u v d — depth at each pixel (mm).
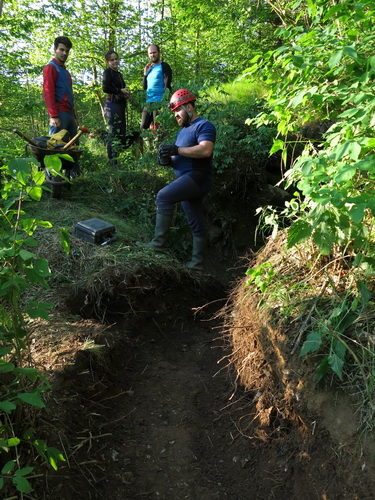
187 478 2756
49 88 5418
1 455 2100
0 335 1942
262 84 7691
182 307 4648
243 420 3029
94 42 12453
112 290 4133
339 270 2748
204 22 9375
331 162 2275
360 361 2234
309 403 2326
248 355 3154
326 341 2412
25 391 2105
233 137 6344
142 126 7172
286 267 3051
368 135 2156
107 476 2666
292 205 2914
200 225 4809
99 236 4652
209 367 3826
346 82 2439
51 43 12164
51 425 2469
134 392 3443
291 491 2412
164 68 6902
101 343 3471
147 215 5879
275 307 2818
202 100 6652
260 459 2715
